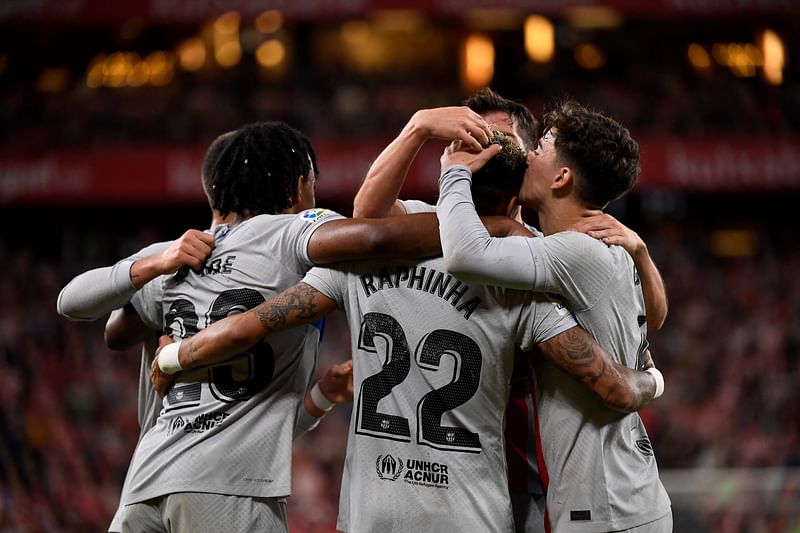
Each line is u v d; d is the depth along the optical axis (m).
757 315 53.41
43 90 65.06
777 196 65.56
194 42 67.88
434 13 59.84
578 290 9.46
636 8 60.62
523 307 9.55
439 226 9.36
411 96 63.28
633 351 10.09
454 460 9.47
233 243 10.48
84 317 11.00
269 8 60.66
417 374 9.60
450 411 9.52
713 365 49.03
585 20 68.69
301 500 38.06
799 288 56.09
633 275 10.02
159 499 10.11
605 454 9.66
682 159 60.19
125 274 10.55
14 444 34.69
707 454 40.66
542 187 10.00
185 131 60.78
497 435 9.68
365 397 9.76
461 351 9.55
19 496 30.75
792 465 39.34
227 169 10.84
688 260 60.56
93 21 60.19
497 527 9.46
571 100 10.94
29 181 59.84
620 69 66.81
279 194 10.85
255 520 9.95
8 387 44.19
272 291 10.29
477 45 68.62
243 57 68.50
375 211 10.23
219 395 10.12
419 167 57.56
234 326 9.77
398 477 9.51
